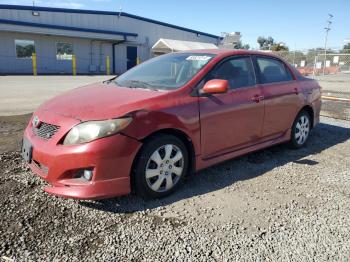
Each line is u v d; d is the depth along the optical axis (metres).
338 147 5.61
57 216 3.07
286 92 4.89
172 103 3.47
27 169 4.09
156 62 4.64
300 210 3.35
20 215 3.05
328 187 3.93
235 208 3.35
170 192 3.57
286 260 2.57
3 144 5.07
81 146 2.97
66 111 3.29
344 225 3.09
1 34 24.92
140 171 3.26
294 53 28.27
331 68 30.03
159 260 2.52
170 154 3.48
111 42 32.81
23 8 26.28
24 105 8.98
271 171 4.38
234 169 4.41
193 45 37.50
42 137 3.27
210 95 3.83
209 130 3.80
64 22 29.23
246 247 2.72
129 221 3.04
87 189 3.00
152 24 37.19
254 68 4.55
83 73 30.02
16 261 2.45
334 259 2.60
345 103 10.51
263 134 4.62
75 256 2.53
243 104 4.16
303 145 5.57
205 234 2.88
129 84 4.08
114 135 3.04
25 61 26.66
